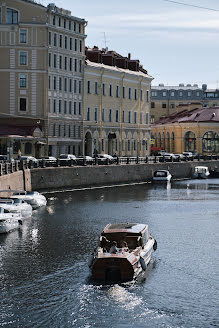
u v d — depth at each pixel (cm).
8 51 9094
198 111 13725
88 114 10369
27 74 9156
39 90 9194
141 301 3006
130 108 11612
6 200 5069
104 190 7606
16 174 6084
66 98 9725
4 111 9144
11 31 9062
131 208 5956
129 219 5238
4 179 5647
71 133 9894
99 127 10625
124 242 3519
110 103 10938
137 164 8781
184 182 9394
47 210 5650
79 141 10062
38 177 6769
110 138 10988
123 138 11400
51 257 3759
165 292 3141
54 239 4291
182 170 10112
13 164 6178
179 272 3488
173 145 13800
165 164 9612
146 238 3744
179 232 4634
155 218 5331
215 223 5081
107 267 3228
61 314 2841
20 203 5138
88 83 10331
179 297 3075
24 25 9094
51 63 9300
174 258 3791
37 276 3359
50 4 9250
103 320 2783
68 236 4403
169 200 6712
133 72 11656
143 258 3434
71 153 9844
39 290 3134
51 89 9319
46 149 9175
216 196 7219
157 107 18000
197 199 6856
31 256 3781
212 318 2827
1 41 9081
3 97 9138
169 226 4909
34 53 9144
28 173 6525
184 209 5953
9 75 9119
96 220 5144
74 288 3166
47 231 4588
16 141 8838
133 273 3225
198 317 2836
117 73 11044
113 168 8194
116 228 3725
